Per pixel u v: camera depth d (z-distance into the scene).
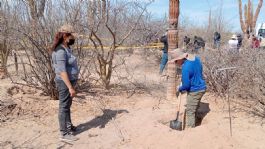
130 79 9.41
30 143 5.27
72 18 6.97
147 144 5.07
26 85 7.17
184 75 5.44
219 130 5.21
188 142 4.94
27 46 6.85
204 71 7.32
